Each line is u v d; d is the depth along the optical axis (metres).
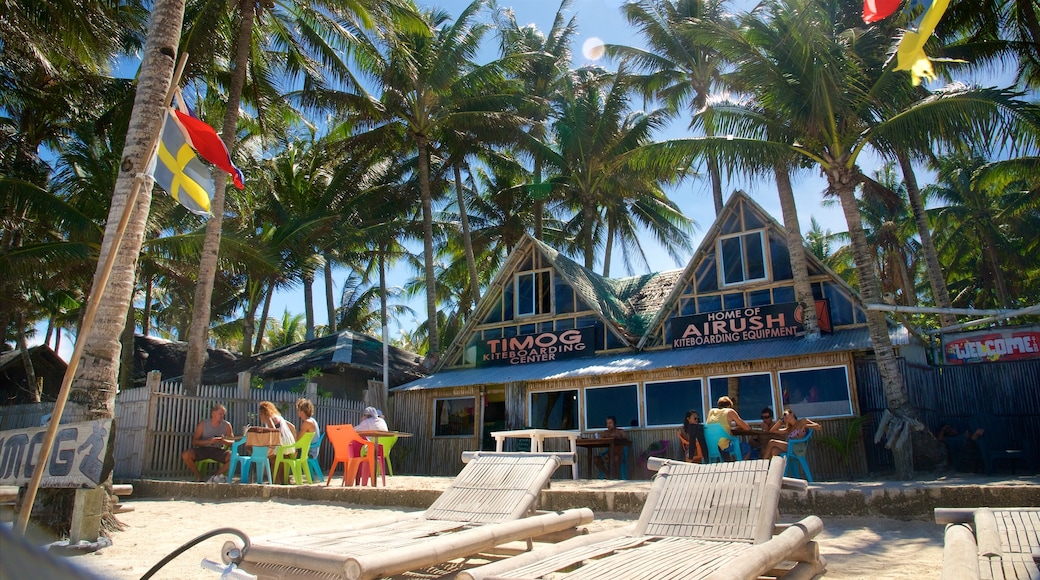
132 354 27.34
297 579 4.21
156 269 25.45
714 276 18.95
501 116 26.77
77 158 22.33
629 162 16.94
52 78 22.70
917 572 5.61
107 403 7.92
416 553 4.32
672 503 5.71
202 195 7.51
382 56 25.41
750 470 5.68
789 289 17.77
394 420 20.84
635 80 29.52
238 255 22.50
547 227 39.06
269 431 12.38
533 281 21.75
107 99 24.19
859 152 14.38
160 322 47.97
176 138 7.39
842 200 14.55
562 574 4.17
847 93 13.91
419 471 19.95
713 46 15.45
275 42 22.00
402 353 30.50
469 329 22.25
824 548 6.74
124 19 22.36
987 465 14.20
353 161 30.41
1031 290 42.88
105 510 7.93
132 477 13.91
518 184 34.03
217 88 23.39
